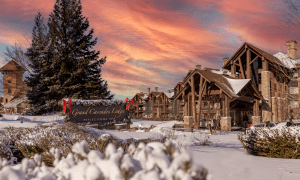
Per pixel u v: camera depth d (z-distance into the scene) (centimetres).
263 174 496
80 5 3472
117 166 118
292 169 557
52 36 3269
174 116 5772
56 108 2845
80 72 3041
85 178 129
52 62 3130
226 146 1189
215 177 458
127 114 2044
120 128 1841
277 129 868
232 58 3256
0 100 7038
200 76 2489
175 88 6050
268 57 2950
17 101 4378
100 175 114
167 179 119
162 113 6594
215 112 2748
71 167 164
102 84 3341
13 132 718
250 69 3103
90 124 1800
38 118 2195
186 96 2669
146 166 130
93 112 1845
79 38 3425
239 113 3284
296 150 775
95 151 144
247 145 916
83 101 1792
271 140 823
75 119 1750
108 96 3356
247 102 2909
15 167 168
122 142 687
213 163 616
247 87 2608
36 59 3231
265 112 2980
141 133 902
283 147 801
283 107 2345
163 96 6506
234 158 716
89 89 3127
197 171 120
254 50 3089
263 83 3041
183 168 120
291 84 2664
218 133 2039
